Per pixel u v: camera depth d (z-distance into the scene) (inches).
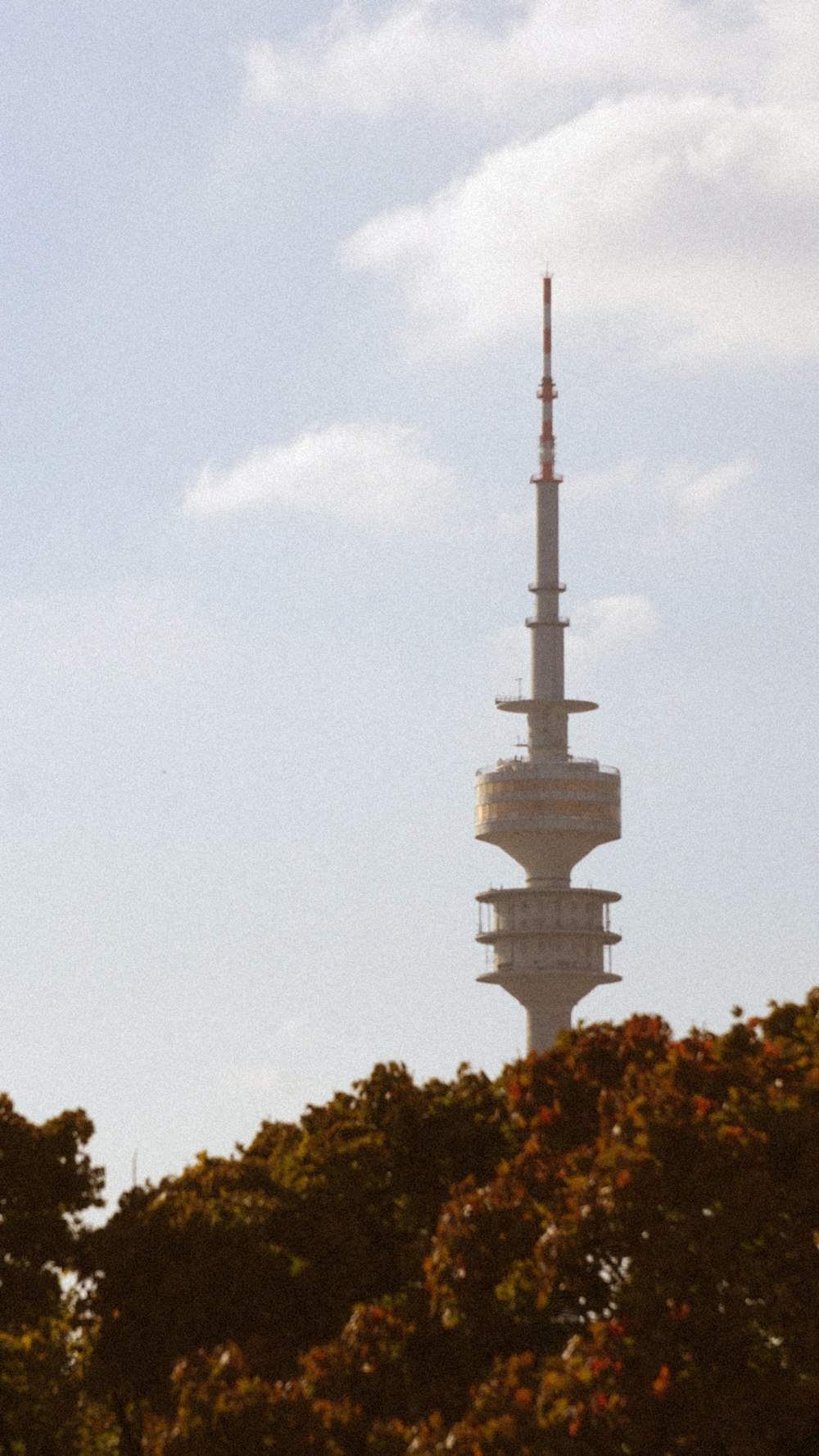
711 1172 3009.4
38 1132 3750.0
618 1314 3046.3
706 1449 2856.8
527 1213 3191.4
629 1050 3644.2
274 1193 3865.7
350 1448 2765.7
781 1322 3046.3
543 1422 2669.8
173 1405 3299.7
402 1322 3253.0
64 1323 3676.2
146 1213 3678.6
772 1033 3828.7
